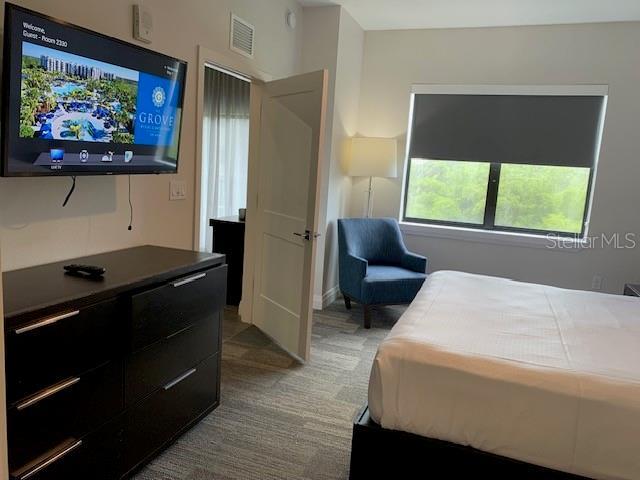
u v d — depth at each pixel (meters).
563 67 4.23
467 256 4.68
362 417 1.92
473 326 2.16
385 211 4.90
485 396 1.71
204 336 2.35
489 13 4.03
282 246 3.41
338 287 4.84
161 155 2.34
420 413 1.78
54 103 1.76
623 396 1.58
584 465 1.61
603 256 4.29
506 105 4.46
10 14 1.55
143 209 2.53
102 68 1.93
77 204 2.14
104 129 1.99
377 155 4.45
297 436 2.36
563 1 3.66
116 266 2.03
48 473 1.55
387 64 4.71
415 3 3.89
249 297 3.93
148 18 2.37
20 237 1.91
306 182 3.09
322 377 3.02
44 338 1.48
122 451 1.88
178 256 2.29
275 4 3.67
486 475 1.71
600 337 2.10
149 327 1.90
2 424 1.01
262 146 3.66
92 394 1.69
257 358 3.27
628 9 3.77
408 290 4.01
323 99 2.91
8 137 1.62
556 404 1.63
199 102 2.84
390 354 1.85
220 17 2.98
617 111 4.13
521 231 4.60
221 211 5.67
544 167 4.45
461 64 4.50
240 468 2.10
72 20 1.99
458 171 4.70
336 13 4.05
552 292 2.87
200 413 2.39
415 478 1.81
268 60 3.63
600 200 4.25
